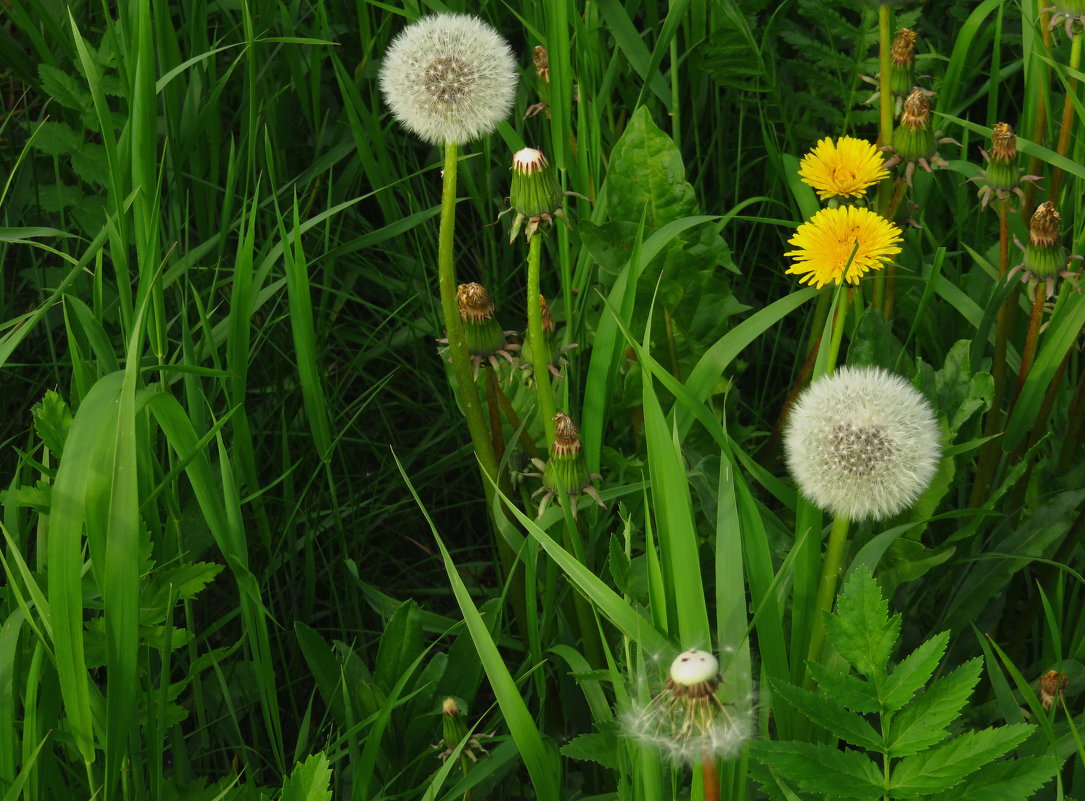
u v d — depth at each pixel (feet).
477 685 1.78
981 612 1.84
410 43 1.66
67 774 1.64
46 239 2.30
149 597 1.58
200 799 1.61
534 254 1.65
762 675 1.46
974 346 1.94
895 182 1.98
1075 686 1.70
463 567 2.19
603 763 1.53
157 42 2.19
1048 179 2.29
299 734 1.79
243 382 1.84
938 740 1.28
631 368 2.01
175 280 2.06
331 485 1.96
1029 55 2.17
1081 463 2.02
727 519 1.44
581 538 1.85
